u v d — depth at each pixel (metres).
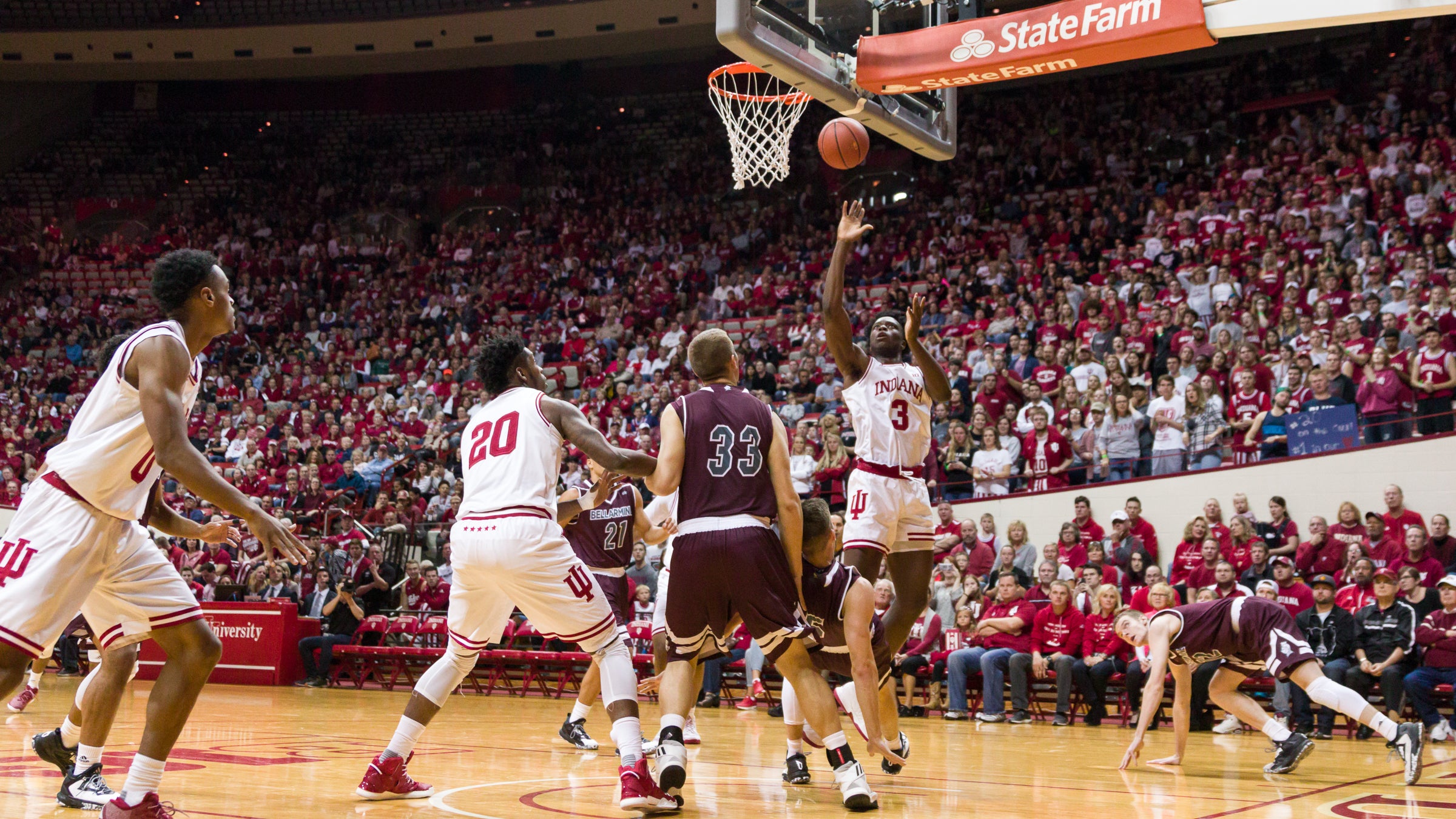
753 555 3.98
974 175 21.69
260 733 7.23
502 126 27.69
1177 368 12.77
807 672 4.12
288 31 25.14
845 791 4.03
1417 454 10.56
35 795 4.15
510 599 4.12
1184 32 5.67
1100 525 11.89
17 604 3.19
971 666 10.00
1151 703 5.86
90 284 24.91
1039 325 15.26
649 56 27.36
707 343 4.32
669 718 3.95
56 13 25.45
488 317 21.70
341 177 27.17
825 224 22.25
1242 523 10.41
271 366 21.14
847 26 6.77
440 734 7.49
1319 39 20.91
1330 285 13.23
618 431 15.63
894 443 5.06
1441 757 6.85
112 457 3.31
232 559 14.94
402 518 14.60
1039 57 6.12
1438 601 8.65
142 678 13.69
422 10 24.67
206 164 27.61
